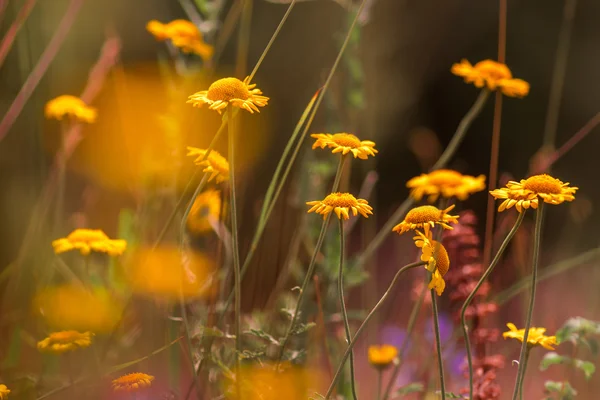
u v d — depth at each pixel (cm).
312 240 132
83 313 123
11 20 136
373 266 143
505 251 147
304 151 138
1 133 130
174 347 122
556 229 291
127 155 142
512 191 107
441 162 133
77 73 213
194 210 122
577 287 190
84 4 233
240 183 133
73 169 165
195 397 125
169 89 132
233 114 112
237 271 111
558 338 119
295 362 119
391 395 123
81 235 122
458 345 139
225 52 287
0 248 136
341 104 139
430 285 106
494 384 121
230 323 126
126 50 256
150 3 270
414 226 108
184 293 122
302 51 290
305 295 129
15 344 125
